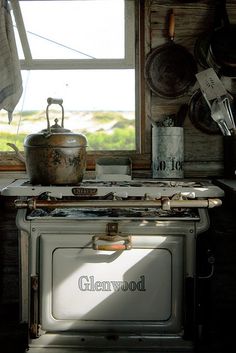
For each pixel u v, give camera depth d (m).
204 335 2.85
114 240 2.29
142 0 3.15
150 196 2.38
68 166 2.52
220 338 2.81
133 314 2.35
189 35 3.11
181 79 3.11
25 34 3.29
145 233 2.35
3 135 3.32
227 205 3.07
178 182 2.72
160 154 2.95
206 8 3.10
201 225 2.35
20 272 2.52
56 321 2.36
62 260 2.35
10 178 3.18
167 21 3.12
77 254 2.34
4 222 3.22
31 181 2.59
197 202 2.29
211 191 2.41
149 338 2.38
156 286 2.34
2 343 2.73
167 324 2.35
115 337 2.39
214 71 2.89
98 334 2.39
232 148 3.00
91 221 2.35
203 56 3.07
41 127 3.38
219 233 3.19
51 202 2.29
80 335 2.39
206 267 2.51
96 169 2.97
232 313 3.17
